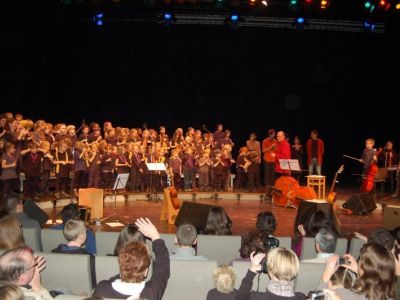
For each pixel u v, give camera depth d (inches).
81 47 601.6
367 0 489.1
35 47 542.3
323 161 697.6
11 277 94.8
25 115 541.6
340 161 693.9
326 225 205.0
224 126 683.4
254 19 523.8
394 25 524.7
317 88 674.8
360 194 388.2
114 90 638.5
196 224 281.9
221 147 550.0
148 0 496.1
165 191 350.9
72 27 575.2
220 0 493.4
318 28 527.2
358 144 681.0
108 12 522.0
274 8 511.8
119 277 116.3
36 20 526.6
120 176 333.4
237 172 522.6
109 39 627.5
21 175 406.0
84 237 153.9
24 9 510.0
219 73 673.0
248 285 111.5
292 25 526.9
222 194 489.4
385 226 292.4
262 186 556.4
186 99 670.5
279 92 679.7
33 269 97.6
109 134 504.4
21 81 530.9
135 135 516.4
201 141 539.5
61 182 420.5
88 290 140.5
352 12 508.7
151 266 138.6
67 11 528.7
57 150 418.3
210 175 517.3
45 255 140.0
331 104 677.3
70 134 451.5
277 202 432.8
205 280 144.1
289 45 668.1
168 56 657.0
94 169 450.9
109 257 143.6
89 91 621.0
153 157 489.4
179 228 153.9
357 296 100.8
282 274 104.0
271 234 184.2
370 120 661.9
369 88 653.3
